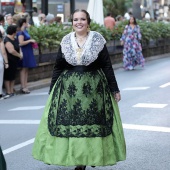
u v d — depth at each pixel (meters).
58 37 14.41
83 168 5.26
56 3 33.78
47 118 5.04
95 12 19.00
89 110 4.89
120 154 4.99
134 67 17.53
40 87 13.21
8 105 10.53
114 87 5.09
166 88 12.02
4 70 11.64
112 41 18.08
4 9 17.91
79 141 4.82
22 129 7.96
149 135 7.20
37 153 5.03
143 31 20.23
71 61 5.00
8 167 5.83
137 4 26.72
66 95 4.97
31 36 13.62
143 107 9.45
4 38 11.78
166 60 20.48
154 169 5.64
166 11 57.44
